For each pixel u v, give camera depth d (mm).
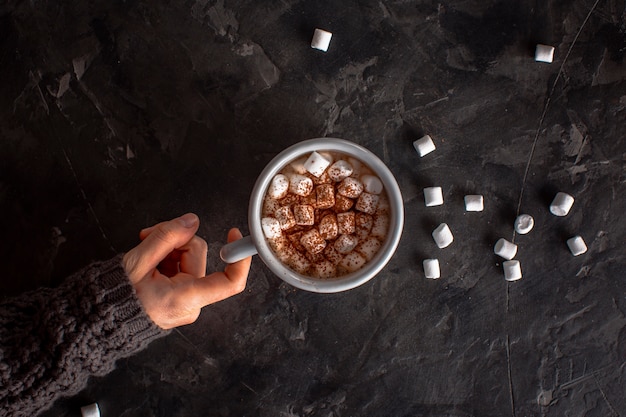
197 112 621
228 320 630
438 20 622
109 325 541
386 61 623
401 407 634
